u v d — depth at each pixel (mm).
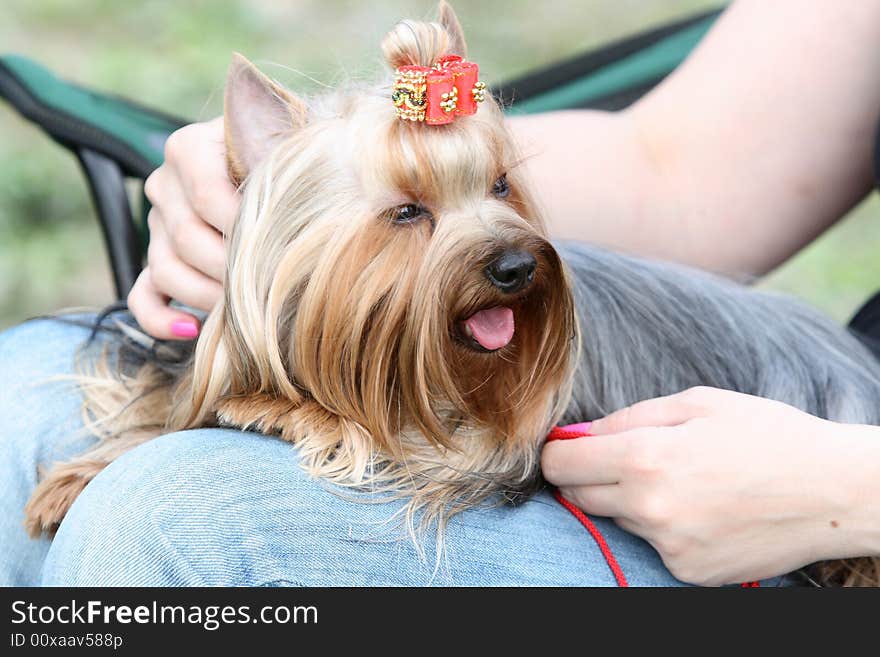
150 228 2486
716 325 2814
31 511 2346
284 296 2189
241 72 2168
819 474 2092
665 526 2115
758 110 3062
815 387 2676
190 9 7688
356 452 2205
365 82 2264
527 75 3543
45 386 2531
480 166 2125
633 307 2803
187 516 1988
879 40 3021
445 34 2193
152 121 3139
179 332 2430
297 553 2043
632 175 3061
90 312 2803
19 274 5344
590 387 2713
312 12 7840
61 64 7059
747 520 2104
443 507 2225
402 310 2158
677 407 2277
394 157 2084
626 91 3461
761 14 3172
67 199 5809
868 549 2111
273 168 2176
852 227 6047
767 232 3119
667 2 8289
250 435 2199
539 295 2254
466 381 2324
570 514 2301
